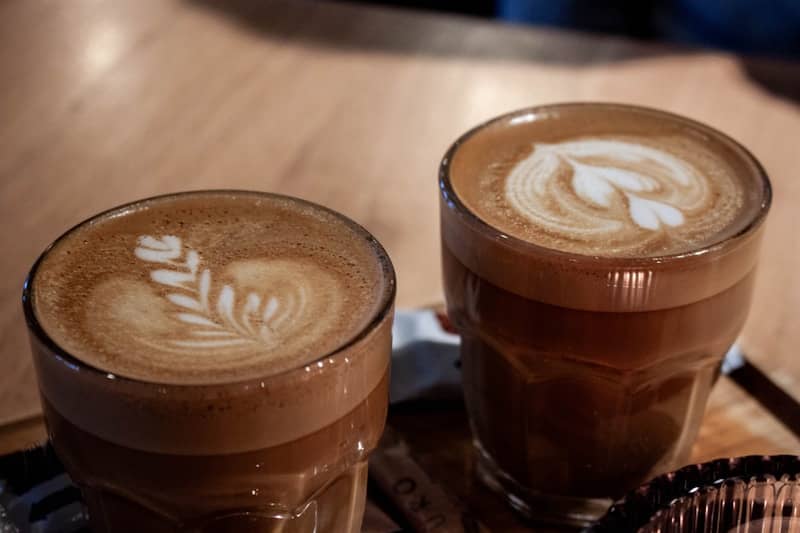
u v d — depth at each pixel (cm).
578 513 44
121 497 37
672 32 107
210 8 76
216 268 39
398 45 71
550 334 40
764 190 42
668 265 39
